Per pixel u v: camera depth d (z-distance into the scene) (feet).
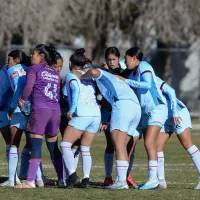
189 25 364.79
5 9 327.26
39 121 114.52
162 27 362.12
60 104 125.08
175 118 116.67
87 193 107.96
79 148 127.44
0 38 330.54
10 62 121.90
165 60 403.75
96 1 367.86
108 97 115.14
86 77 114.62
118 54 120.88
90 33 386.73
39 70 115.24
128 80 114.83
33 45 336.49
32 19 330.54
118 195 105.91
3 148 212.64
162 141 121.19
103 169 155.74
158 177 119.65
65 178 124.16
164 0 360.48
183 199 102.78
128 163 117.60
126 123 113.70
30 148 126.31
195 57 447.01
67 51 393.29
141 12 369.09
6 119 124.16
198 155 119.44
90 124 117.19
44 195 105.50
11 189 112.68
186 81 448.65
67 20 349.41
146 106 115.44
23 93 113.60
